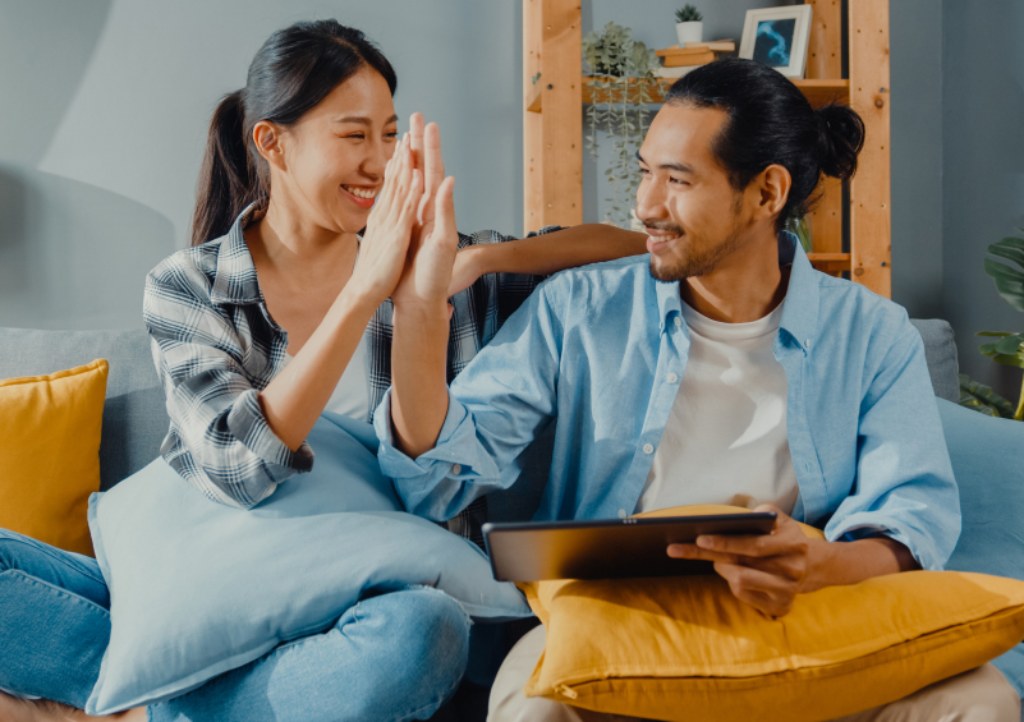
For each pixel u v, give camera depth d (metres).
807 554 1.03
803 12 3.23
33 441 1.57
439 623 1.10
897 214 3.62
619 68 3.07
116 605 1.22
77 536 1.58
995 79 3.25
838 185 3.38
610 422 1.34
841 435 1.31
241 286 1.43
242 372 1.41
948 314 3.59
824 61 3.40
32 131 3.27
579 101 2.89
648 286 1.38
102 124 3.30
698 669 0.98
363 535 1.20
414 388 1.22
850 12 2.97
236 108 1.60
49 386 1.62
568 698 0.98
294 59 1.38
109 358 1.70
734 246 1.26
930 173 3.62
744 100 1.22
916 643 1.01
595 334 1.37
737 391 1.32
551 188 2.89
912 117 3.61
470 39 3.45
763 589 1.00
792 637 1.01
